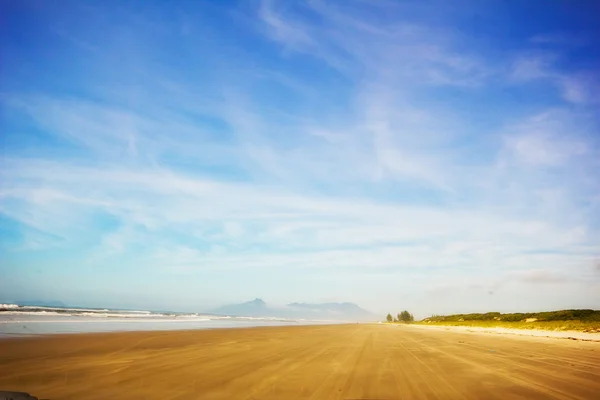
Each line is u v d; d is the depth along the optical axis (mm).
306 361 13891
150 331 29969
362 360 14289
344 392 8562
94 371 11102
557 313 55500
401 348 19422
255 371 11438
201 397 7977
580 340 26703
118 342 20297
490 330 43406
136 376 10344
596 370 12031
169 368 11852
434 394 8422
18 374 10391
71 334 23609
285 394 8328
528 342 24219
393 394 8398
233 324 58531
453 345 21531
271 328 44812
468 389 8945
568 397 8203
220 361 13688
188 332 30859
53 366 11906
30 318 41188
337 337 28734
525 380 10133
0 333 22250
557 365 13117
